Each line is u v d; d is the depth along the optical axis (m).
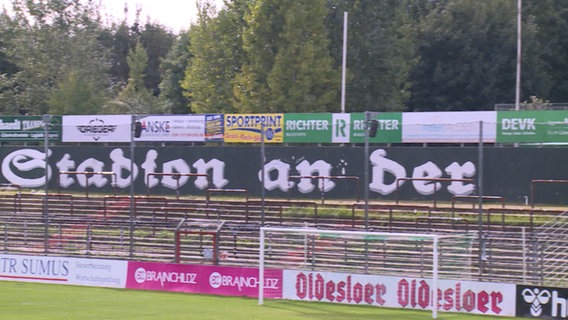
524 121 101.75
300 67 164.88
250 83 171.88
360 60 187.62
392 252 83.44
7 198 123.88
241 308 74.12
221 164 116.81
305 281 79.88
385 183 108.19
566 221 91.12
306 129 113.12
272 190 113.69
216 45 193.00
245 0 190.75
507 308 71.19
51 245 103.12
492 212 95.81
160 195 120.50
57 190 126.38
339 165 110.69
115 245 103.94
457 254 79.00
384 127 108.69
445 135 105.94
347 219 103.19
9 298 80.62
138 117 92.81
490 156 102.44
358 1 187.00
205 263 93.44
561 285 78.62
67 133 127.44
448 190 105.25
